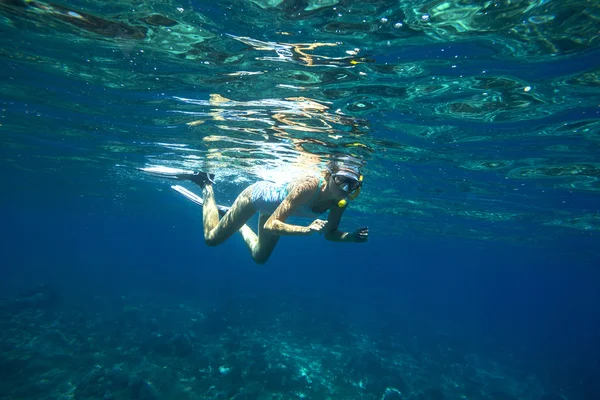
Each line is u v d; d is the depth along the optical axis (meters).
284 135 11.39
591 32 5.42
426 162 12.86
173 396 12.76
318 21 5.77
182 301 34.00
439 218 25.62
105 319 22.50
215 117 10.66
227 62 7.38
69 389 12.70
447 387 19.27
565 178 12.72
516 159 11.40
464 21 5.48
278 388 14.34
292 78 7.69
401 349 25.58
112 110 11.35
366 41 6.19
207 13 5.87
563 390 24.09
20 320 20.78
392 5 5.26
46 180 31.38
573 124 8.49
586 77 6.56
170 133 12.99
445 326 43.25
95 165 22.22
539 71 6.59
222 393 13.20
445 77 7.11
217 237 5.94
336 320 29.42
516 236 29.09
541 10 5.12
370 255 87.50
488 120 8.87
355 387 16.00
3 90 11.00
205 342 19.56
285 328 24.92
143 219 64.62
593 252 31.38
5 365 13.78
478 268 84.69
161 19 6.18
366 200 22.34
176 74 8.20
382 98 8.20
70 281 42.00
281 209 4.28
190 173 7.79
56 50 7.87
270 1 5.41
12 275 45.06
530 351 35.91
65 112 12.40
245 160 15.56
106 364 15.09
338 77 7.45
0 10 6.50
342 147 11.95
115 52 7.59
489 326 55.50
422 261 88.19
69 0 5.92
